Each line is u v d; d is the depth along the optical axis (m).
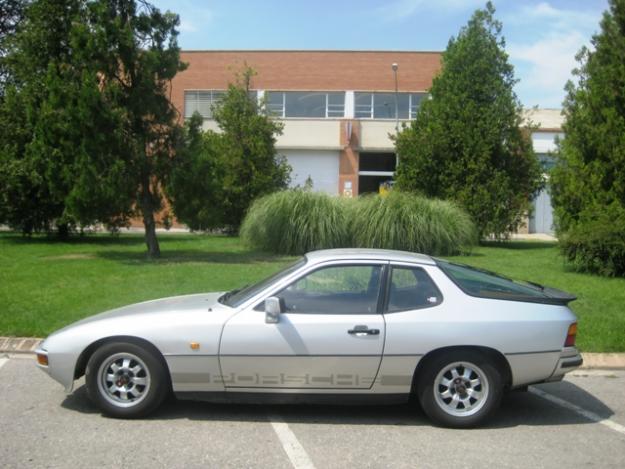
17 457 4.71
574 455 4.93
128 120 15.84
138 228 31.98
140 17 15.95
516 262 15.88
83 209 15.70
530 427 5.60
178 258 16.27
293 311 5.50
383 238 17.08
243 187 24.80
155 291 10.93
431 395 5.44
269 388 5.43
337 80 34.28
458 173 21.20
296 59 34.38
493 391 5.45
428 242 17.22
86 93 14.66
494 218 21.12
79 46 15.27
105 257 16.53
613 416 5.96
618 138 14.20
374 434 5.33
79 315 9.12
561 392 6.75
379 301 5.52
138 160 15.77
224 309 5.62
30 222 22.44
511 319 5.48
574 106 15.83
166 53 16.08
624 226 13.12
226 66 34.38
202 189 16.27
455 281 5.66
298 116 34.50
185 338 5.41
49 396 6.22
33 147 16.02
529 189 22.27
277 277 5.88
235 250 18.62
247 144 25.23
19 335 8.34
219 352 5.39
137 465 4.59
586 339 8.37
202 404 6.01
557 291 6.04
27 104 16.48
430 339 5.38
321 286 5.62
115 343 5.48
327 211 17.69
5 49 24.73
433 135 21.47
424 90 34.03
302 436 5.25
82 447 4.92
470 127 21.33
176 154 16.27
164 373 5.50
